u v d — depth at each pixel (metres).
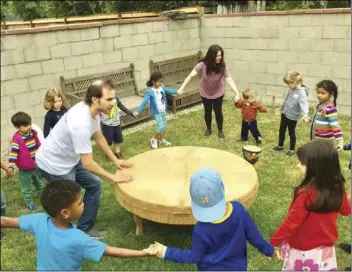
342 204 2.44
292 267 2.55
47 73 6.60
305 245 2.45
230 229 2.24
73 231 2.22
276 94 8.48
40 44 6.41
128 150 6.17
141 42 8.03
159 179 3.66
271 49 8.26
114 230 3.90
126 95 7.86
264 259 3.37
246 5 11.90
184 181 3.62
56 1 13.09
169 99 8.08
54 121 4.70
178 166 3.96
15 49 6.10
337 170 2.31
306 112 5.20
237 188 3.44
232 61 8.91
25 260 3.48
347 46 7.30
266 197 4.46
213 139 6.55
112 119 5.48
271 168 5.27
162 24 8.35
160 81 5.96
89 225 3.69
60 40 6.67
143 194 3.37
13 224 2.33
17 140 4.14
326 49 7.57
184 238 3.72
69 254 2.18
